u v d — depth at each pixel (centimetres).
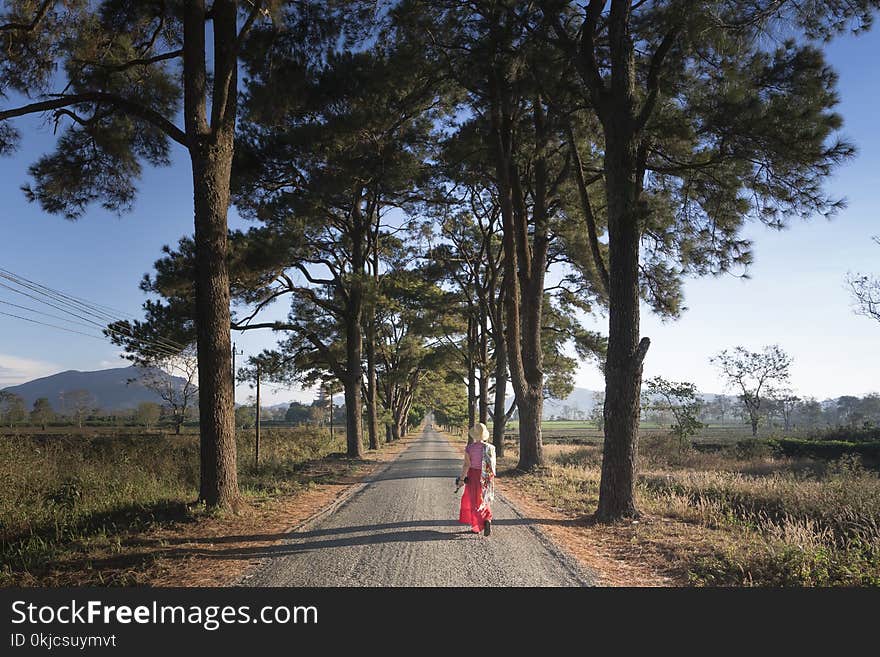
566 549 790
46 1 1081
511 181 2039
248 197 2158
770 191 1137
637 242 1088
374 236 3064
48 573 675
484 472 880
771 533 844
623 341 1066
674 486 1483
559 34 1162
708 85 1158
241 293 2300
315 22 1288
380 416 4497
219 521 943
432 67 1622
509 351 1986
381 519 1011
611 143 1095
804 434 3459
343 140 1767
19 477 1130
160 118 1066
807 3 906
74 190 1340
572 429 10519
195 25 1077
